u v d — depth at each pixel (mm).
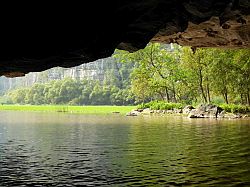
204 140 25469
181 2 9648
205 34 14852
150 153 20078
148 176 14586
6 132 33531
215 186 12977
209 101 63062
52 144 24547
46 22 8766
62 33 9078
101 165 16922
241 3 9992
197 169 15773
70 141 26078
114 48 10375
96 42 9719
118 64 166375
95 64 169125
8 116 66125
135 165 16781
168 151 20703
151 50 70562
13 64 9789
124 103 143375
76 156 19500
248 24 12852
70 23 8938
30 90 167750
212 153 19875
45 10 8523
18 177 14758
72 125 41688
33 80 194250
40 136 29641
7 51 9109
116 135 29594
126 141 25516
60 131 34062
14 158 19141
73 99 153250
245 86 56594
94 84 158250
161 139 26344
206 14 10156
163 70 72312
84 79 163875
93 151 21172
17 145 24234
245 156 18891
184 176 14500
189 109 62812
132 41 10508
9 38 8852
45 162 17875
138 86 80000
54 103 156250
